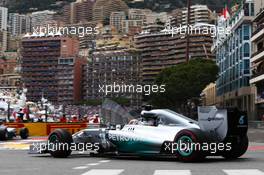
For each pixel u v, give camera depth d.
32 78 170.25
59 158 15.58
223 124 13.82
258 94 83.44
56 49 170.12
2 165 13.02
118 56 160.88
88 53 177.00
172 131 14.06
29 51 171.12
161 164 12.92
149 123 14.83
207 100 139.00
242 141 14.56
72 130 36.22
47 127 36.50
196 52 138.88
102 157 15.82
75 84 165.75
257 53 81.19
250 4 91.25
